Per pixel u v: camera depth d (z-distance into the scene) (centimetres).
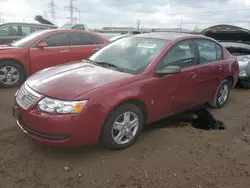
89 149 325
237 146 355
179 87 386
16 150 314
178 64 389
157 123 430
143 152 324
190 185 265
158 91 352
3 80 599
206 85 450
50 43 649
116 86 307
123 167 291
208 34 822
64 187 255
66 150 320
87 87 296
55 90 292
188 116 478
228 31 785
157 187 261
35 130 287
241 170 297
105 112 294
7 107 468
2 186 252
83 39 703
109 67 366
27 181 261
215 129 434
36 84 315
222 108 525
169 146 341
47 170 280
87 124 285
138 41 411
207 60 454
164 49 372
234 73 523
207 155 324
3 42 895
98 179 269
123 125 322
